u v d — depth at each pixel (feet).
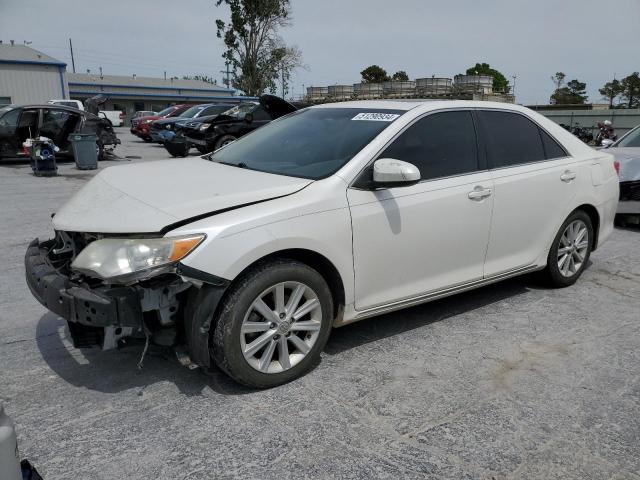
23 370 10.86
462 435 9.04
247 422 9.24
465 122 13.32
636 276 17.67
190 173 11.91
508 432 9.14
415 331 13.06
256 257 9.52
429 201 11.93
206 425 9.13
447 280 12.81
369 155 11.35
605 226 16.99
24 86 127.95
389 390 10.36
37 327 12.94
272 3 146.30
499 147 13.82
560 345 12.49
